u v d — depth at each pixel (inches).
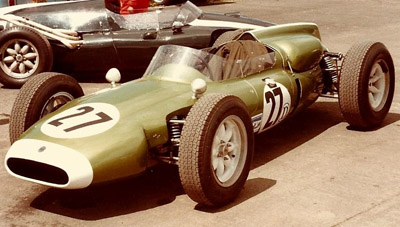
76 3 326.0
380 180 183.8
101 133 161.6
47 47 313.6
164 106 174.9
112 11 337.4
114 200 176.1
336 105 266.8
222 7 645.3
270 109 200.7
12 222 164.2
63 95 198.5
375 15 553.9
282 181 185.2
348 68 218.1
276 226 156.3
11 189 186.2
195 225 158.6
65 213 169.0
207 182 157.5
